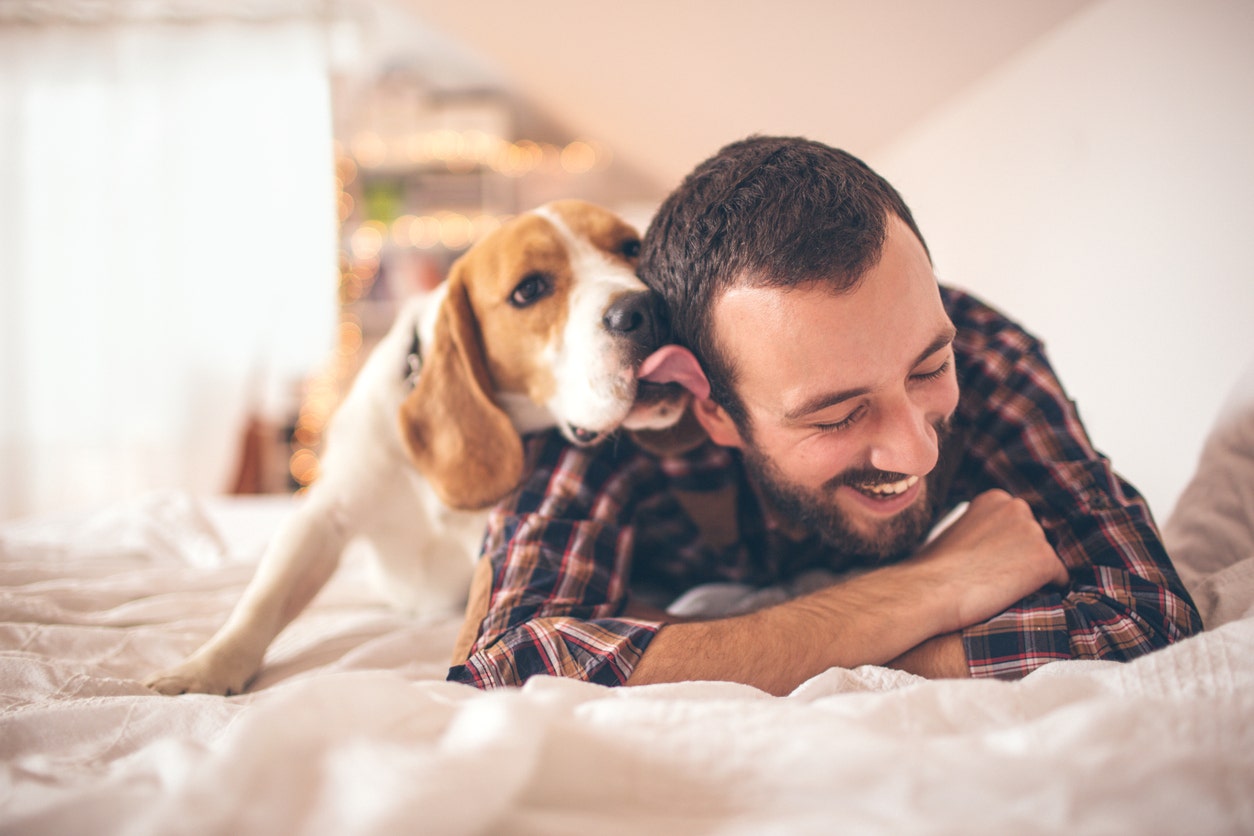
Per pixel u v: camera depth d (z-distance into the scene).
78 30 3.86
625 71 2.98
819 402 0.79
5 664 0.93
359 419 1.28
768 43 2.27
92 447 3.88
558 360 1.12
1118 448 1.54
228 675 1.00
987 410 1.03
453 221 4.97
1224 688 0.59
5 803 0.56
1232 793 0.44
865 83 2.27
